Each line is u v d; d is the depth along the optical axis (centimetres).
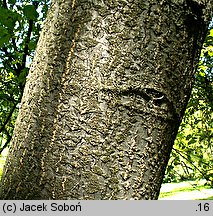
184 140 577
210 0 131
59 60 121
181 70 124
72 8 123
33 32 429
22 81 400
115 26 117
